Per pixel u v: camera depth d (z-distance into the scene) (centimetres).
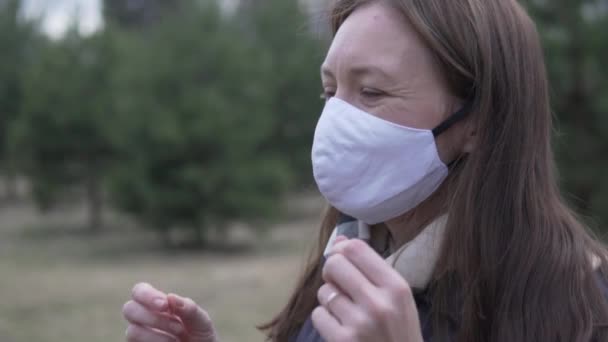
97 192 2055
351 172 141
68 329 861
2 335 825
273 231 1877
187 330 154
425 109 138
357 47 140
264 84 1727
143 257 1520
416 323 109
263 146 2000
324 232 183
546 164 145
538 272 133
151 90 1612
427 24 135
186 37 1638
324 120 145
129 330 153
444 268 138
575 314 129
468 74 138
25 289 1121
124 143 1639
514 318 132
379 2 141
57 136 1958
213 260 1446
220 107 1598
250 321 873
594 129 1095
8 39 2466
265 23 2131
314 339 164
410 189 140
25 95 2019
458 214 138
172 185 1619
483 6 140
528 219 137
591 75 1098
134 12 3969
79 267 1382
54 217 2292
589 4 1112
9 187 2833
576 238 141
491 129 138
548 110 147
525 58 142
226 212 1623
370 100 141
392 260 143
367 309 107
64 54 1975
